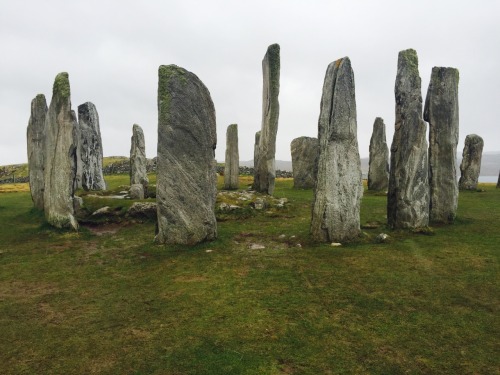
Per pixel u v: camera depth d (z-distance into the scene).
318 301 8.88
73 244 14.60
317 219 13.91
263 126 24.78
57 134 16.17
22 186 44.12
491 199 23.91
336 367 6.40
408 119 14.70
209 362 6.55
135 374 6.26
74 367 6.48
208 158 14.00
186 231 13.66
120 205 18.89
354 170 13.64
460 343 7.06
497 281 9.85
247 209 19.88
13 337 7.51
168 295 9.42
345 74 13.40
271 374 6.21
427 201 14.97
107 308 8.80
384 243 13.48
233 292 9.48
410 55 14.90
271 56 23.66
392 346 7.00
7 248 14.11
